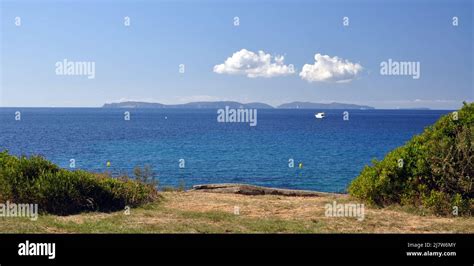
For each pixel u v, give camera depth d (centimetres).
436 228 1201
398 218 1324
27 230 1080
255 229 1159
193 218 1294
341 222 1261
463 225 1238
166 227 1157
